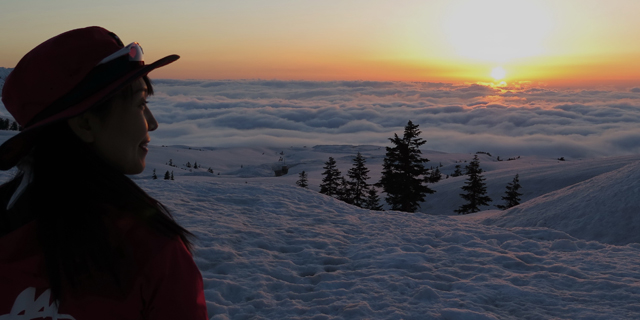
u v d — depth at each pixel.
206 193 10.40
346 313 4.25
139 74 0.76
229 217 8.16
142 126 0.82
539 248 7.20
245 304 4.46
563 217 15.95
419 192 52.53
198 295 0.82
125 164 0.81
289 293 4.80
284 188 11.38
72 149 0.75
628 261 6.42
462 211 64.38
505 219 17.83
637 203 14.95
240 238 6.77
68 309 0.74
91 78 0.74
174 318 0.78
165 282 0.77
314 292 4.82
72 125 0.76
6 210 0.78
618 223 14.48
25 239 0.74
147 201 0.81
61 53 0.73
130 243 0.76
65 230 0.71
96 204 0.74
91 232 0.72
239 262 5.55
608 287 5.21
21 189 0.77
